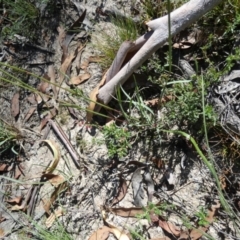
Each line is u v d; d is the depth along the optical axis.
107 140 1.00
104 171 1.01
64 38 1.14
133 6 1.09
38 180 1.05
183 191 0.95
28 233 1.02
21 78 1.14
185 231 0.92
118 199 0.98
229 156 0.92
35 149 1.08
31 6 1.17
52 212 1.02
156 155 0.98
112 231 0.96
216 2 0.91
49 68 1.14
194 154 0.96
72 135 1.05
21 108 1.12
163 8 1.03
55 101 1.10
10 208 1.05
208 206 0.92
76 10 1.15
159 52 1.02
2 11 1.20
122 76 0.98
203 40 1.00
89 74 1.09
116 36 1.08
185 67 0.99
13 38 1.18
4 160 1.09
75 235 0.98
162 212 0.94
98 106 1.02
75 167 1.03
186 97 0.92
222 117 0.91
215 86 0.93
